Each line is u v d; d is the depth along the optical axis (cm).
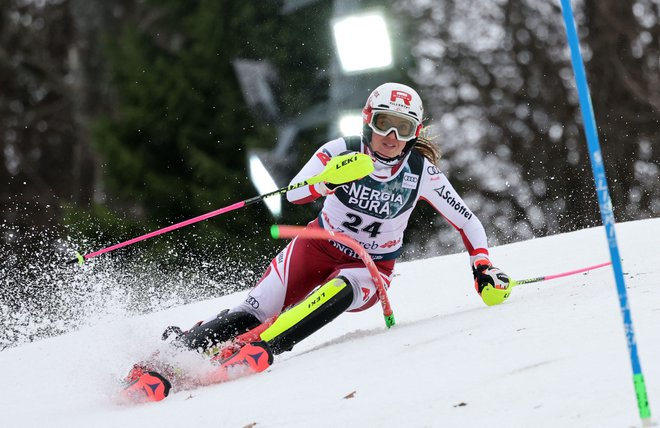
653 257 2056
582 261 2380
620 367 1134
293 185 1728
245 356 1614
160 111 5216
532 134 7212
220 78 5172
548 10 7262
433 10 7356
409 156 1862
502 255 2778
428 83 7331
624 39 6881
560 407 1051
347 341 1728
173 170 5216
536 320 1471
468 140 7325
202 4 5250
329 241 1878
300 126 4919
